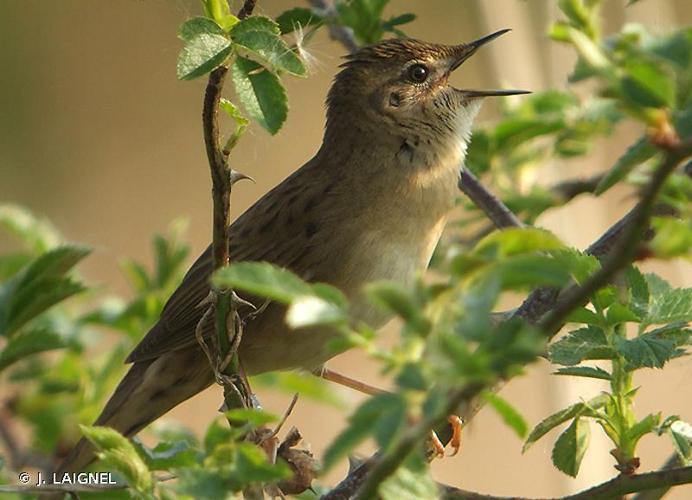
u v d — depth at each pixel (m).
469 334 3.85
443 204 9.39
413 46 9.67
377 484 4.24
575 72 5.51
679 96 4.41
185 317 8.83
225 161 5.88
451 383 3.85
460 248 4.06
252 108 5.42
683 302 6.01
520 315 7.10
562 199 9.17
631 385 6.19
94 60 19.73
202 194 19.41
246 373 9.25
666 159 4.15
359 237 9.12
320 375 9.88
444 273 4.28
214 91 5.70
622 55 4.71
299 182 9.48
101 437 5.14
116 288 18.27
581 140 9.77
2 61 19.50
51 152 19.27
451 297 3.96
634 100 4.29
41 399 8.94
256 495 5.46
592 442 9.30
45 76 19.61
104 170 19.34
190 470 4.71
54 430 8.94
